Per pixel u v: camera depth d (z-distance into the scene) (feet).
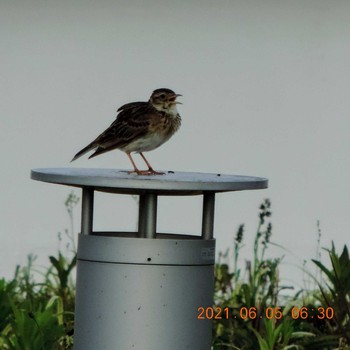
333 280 34.53
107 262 27.81
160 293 27.68
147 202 27.91
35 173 28.63
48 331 31.91
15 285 36.81
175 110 32.24
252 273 39.91
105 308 27.84
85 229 28.60
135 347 27.68
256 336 34.27
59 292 36.86
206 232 28.60
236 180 27.99
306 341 34.37
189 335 28.02
